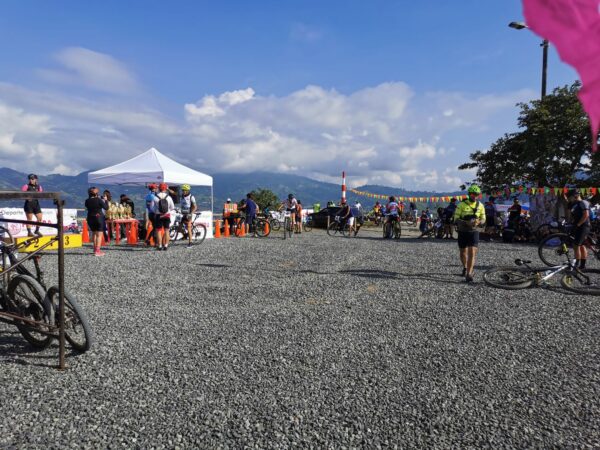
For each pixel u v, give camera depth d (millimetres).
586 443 2496
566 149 17703
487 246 13297
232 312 5289
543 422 2721
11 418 2744
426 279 7504
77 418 2746
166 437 2545
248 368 3559
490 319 5023
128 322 4828
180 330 4555
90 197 10016
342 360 3744
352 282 7195
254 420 2734
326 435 2570
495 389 3186
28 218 11523
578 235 7738
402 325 4773
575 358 3803
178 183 14367
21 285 3918
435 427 2664
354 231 18359
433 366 3617
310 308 5504
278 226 19844
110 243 13109
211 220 15703
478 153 21094
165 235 11508
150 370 3510
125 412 2828
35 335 4023
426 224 18250
